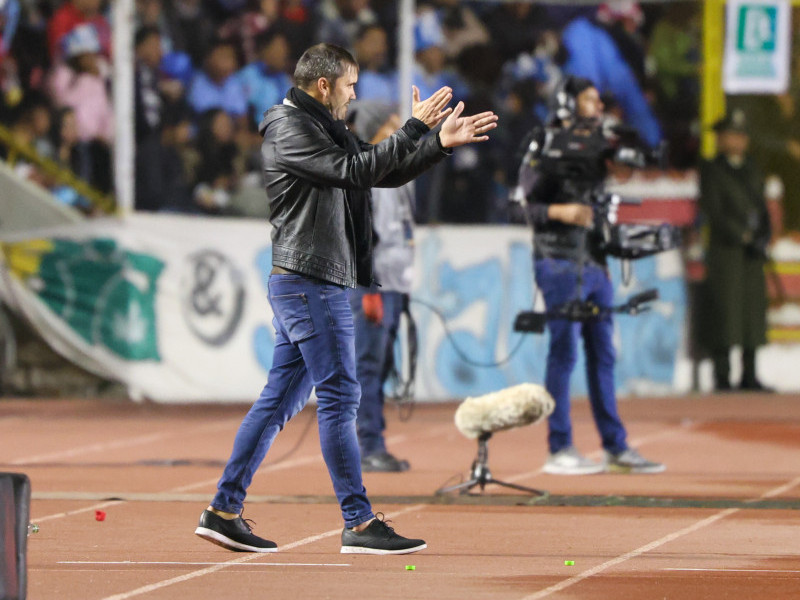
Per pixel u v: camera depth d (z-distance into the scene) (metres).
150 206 52.38
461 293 54.19
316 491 29.06
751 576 19.62
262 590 18.42
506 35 57.53
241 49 53.84
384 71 55.91
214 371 52.09
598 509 26.47
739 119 56.66
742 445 38.81
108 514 25.62
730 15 58.53
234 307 52.50
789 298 59.16
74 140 51.47
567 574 19.72
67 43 51.44
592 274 31.48
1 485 15.49
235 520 21.11
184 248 52.00
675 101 58.53
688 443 39.34
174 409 49.09
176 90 52.81
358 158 20.02
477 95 57.19
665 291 56.72
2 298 50.59
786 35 58.78
